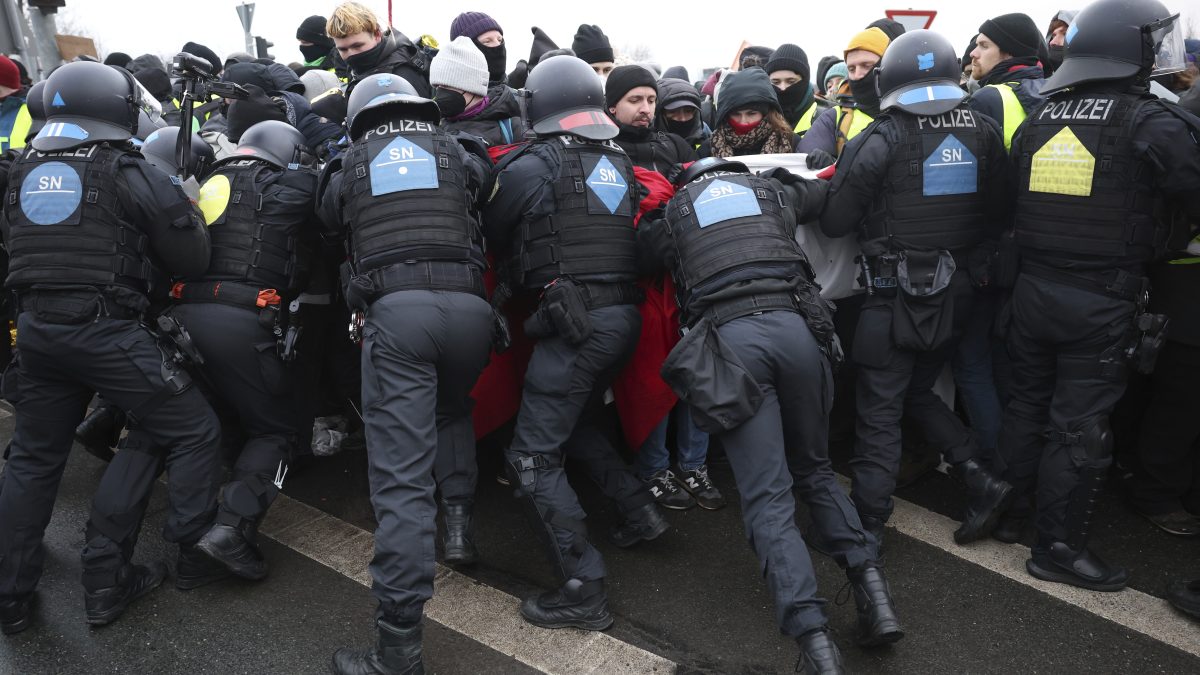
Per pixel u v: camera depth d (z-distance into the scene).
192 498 2.72
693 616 2.69
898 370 2.90
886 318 2.86
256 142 3.01
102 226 2.50
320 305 3.36
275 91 4.11
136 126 2.69
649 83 3.24
